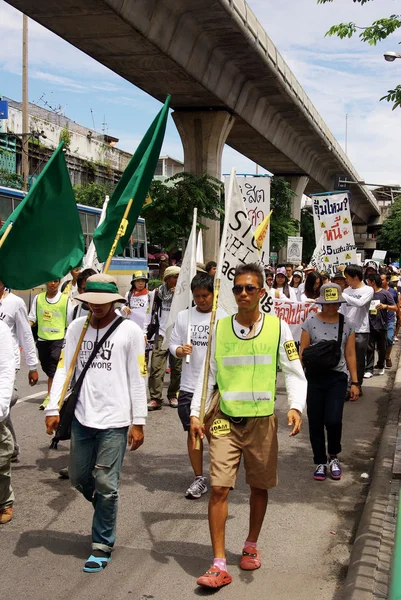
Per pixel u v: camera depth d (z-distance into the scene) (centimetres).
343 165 4638
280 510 550
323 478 629
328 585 419
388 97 838
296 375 423
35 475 618
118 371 439
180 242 2581
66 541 474
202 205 2473
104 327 445
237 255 521
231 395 418
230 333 428
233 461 415
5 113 2838
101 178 4347
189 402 576
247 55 2302
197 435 427
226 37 2114
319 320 641
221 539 412
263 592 407
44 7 1638
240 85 2614
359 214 7669
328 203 1416
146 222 2497
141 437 444
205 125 2723
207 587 405
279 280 1261
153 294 907
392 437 729
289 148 3700
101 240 559
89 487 462
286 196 3906
